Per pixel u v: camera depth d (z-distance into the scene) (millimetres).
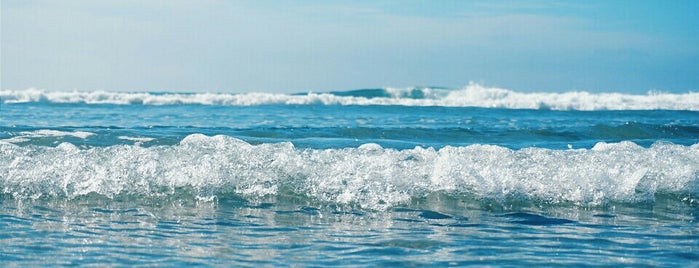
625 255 4223
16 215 5145
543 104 26094
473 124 14648
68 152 6234
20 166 6020
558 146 9047
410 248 4336
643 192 6031
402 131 10289
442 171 6059
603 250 4352
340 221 5172
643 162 6449
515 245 4449
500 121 15742
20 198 5766
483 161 6320
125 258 3992
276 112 18375
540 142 9867
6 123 12602
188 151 6340
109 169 6066
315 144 8242
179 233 4688
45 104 20703
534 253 4242
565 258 4125
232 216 5293
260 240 4516
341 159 6266
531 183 6016
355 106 21484
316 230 4848
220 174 6086
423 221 5207
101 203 5695
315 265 3902
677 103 26422
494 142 9836
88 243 4336
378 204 5750
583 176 6047
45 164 6051
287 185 6039
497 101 26531
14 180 5910
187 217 5234
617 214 5582
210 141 6879
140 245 4316
